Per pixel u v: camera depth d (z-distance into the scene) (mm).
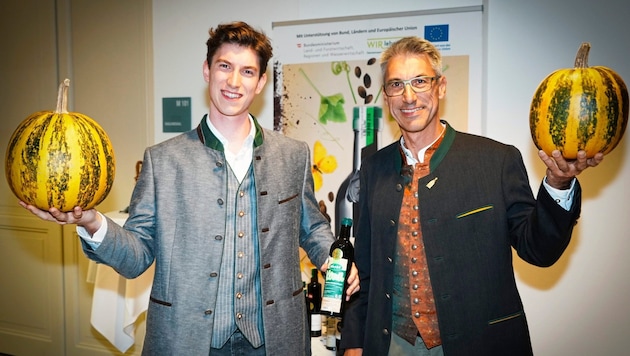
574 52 1796
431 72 1171
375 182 1313
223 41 1187
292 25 2129
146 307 2043
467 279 1145
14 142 1026
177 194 1201
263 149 1274
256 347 1203
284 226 1267
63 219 1037
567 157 984
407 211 1218
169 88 2328
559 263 1888
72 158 1007
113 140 2502
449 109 1949
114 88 2471
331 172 2123
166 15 2309
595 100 941
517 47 1848
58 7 2557
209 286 1168
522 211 1140
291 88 2150
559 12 1801
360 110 2064
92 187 1036
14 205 2820
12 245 2838
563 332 1897
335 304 1247
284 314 1234
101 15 2463
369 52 2033
